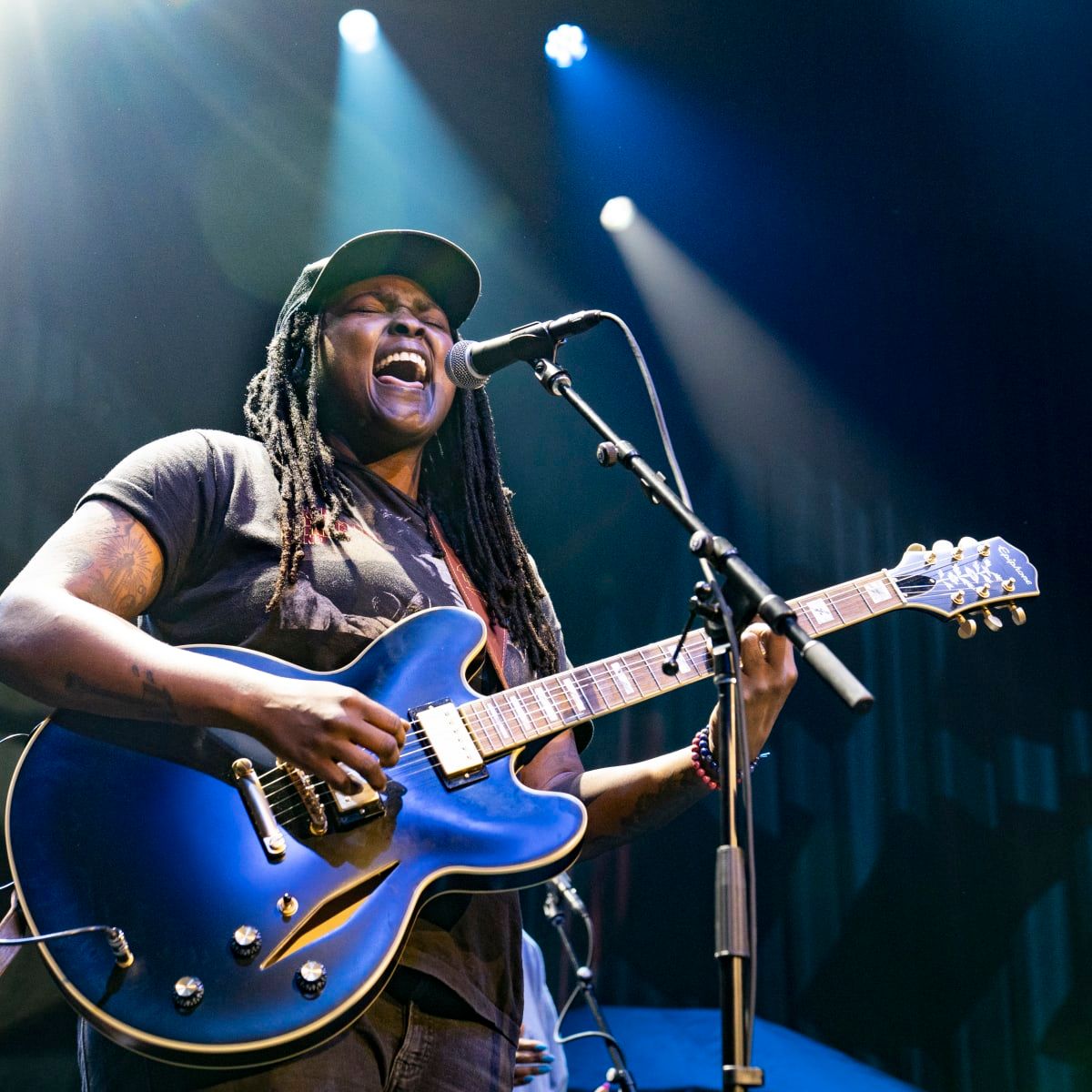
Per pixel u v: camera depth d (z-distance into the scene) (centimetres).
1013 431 656
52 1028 441
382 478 237
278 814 184
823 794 637
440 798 195
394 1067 186
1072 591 634
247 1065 163
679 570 668
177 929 170
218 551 208
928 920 608
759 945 621
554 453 676
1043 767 618
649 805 227
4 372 531
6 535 513
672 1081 464
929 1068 587
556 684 218
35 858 172
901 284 675
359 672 202
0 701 480
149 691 176
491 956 201
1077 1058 573
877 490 666
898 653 648
